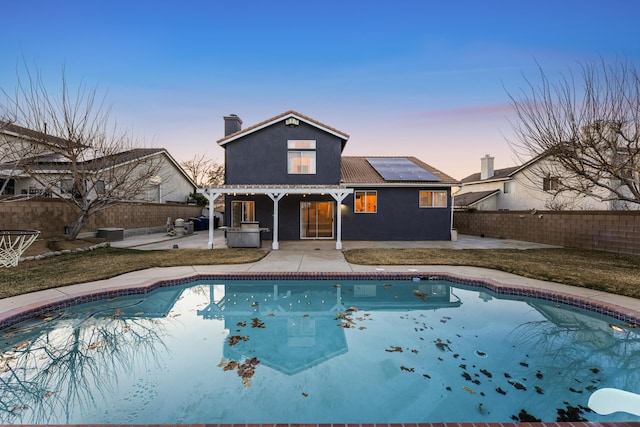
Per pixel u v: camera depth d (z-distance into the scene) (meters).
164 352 4.07
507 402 2.98
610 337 4.49
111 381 3.40
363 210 14.46
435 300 6.20
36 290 5.75
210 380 3.41
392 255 9.84
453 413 2.82
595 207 15.95
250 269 7.79
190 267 7.99
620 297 5.49
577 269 7.62
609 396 3.08
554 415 2.77
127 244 12.62
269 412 2.87
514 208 21.36
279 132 14.09
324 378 3.44
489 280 6.72
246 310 5.66
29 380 3.43
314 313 5.52
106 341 4.37
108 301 5.83
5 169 10.25
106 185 12.22
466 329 4.79
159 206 18.72
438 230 14.57
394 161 17.11
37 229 10.65
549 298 5.79
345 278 7.24
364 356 3.94
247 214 14.20
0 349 4.09
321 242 13.59
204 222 22.77
